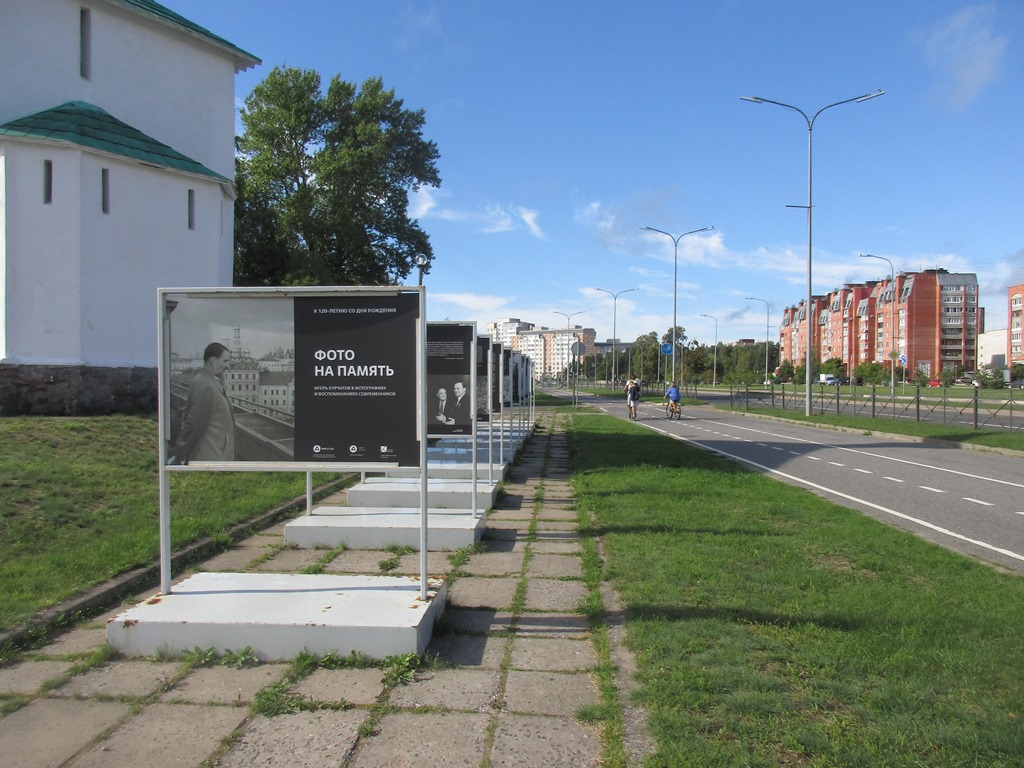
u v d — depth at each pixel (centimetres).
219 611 453
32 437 1166
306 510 855
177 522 764
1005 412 3469
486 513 905
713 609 507
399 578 535
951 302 11062
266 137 3684
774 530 788
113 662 429
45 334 1591
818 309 13925
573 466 1388
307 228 3553
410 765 317
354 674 411
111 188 1697
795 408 3875
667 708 356
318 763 318
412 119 4028
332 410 496
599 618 497
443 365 848
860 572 625
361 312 496
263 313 501
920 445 2005
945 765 310
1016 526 903
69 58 1853
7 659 433
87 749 332
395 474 1127
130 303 1739
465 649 453
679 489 1070
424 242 4072
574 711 368
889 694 374
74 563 604
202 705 375
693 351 8475
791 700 367
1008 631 471
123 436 1286
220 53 2297
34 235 1586
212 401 499
